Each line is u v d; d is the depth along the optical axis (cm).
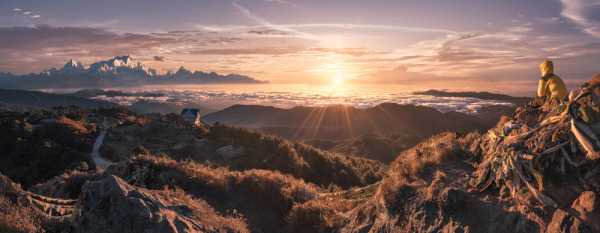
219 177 1316
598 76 533
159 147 11050
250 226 1042
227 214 1066
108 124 15738
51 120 15812
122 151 11044
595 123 486
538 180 523
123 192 674
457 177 713
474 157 778
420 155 915
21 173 9012
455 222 585
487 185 623
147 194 745
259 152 8612
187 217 771
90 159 10069
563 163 514
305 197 1211
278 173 1390
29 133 11694
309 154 8550
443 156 823
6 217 621
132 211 639
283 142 8862
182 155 9956
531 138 582
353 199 1455
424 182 738
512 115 734
